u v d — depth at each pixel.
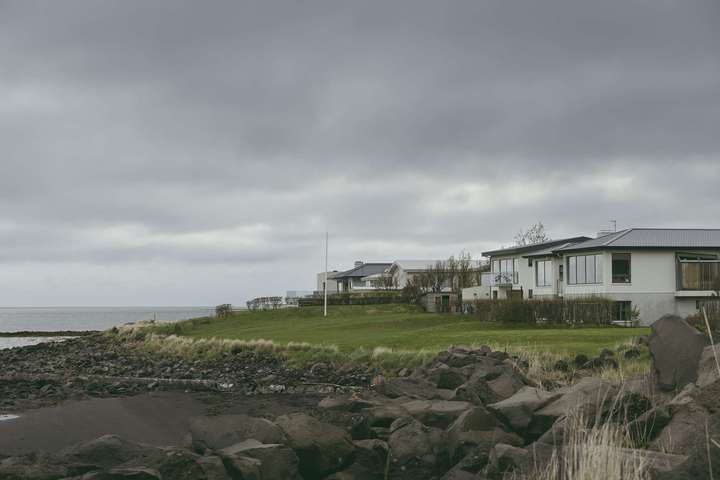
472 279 88.88
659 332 13.30
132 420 20.12
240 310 81.06
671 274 53.31
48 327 167.12
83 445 12.04
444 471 11.79
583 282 55.94
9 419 20.34
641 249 53.12
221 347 42.19
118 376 36.12
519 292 66.69
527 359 24.98
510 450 9.98
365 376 28.47
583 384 13.29
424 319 59.28
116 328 75.25
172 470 10.32
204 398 24.84
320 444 11.92
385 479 11.67
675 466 7.76
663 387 12.59
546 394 13.49
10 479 10.66
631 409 11.35
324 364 31.59
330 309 76.19
